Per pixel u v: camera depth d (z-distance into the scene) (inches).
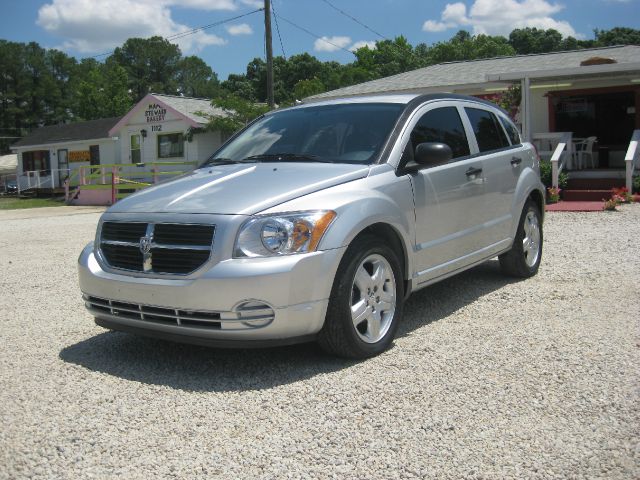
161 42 3855.8
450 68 896.9
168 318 157.5
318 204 159.0
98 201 1060.5
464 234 210.1
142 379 159.3
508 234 239.6
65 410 141.1
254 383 153.6
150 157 1142.3
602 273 260.5
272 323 149.2
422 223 189.3
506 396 140.3
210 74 4109.3
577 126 715.4
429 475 109.4
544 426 125.5
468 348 173.3
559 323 193.5
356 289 166.4
